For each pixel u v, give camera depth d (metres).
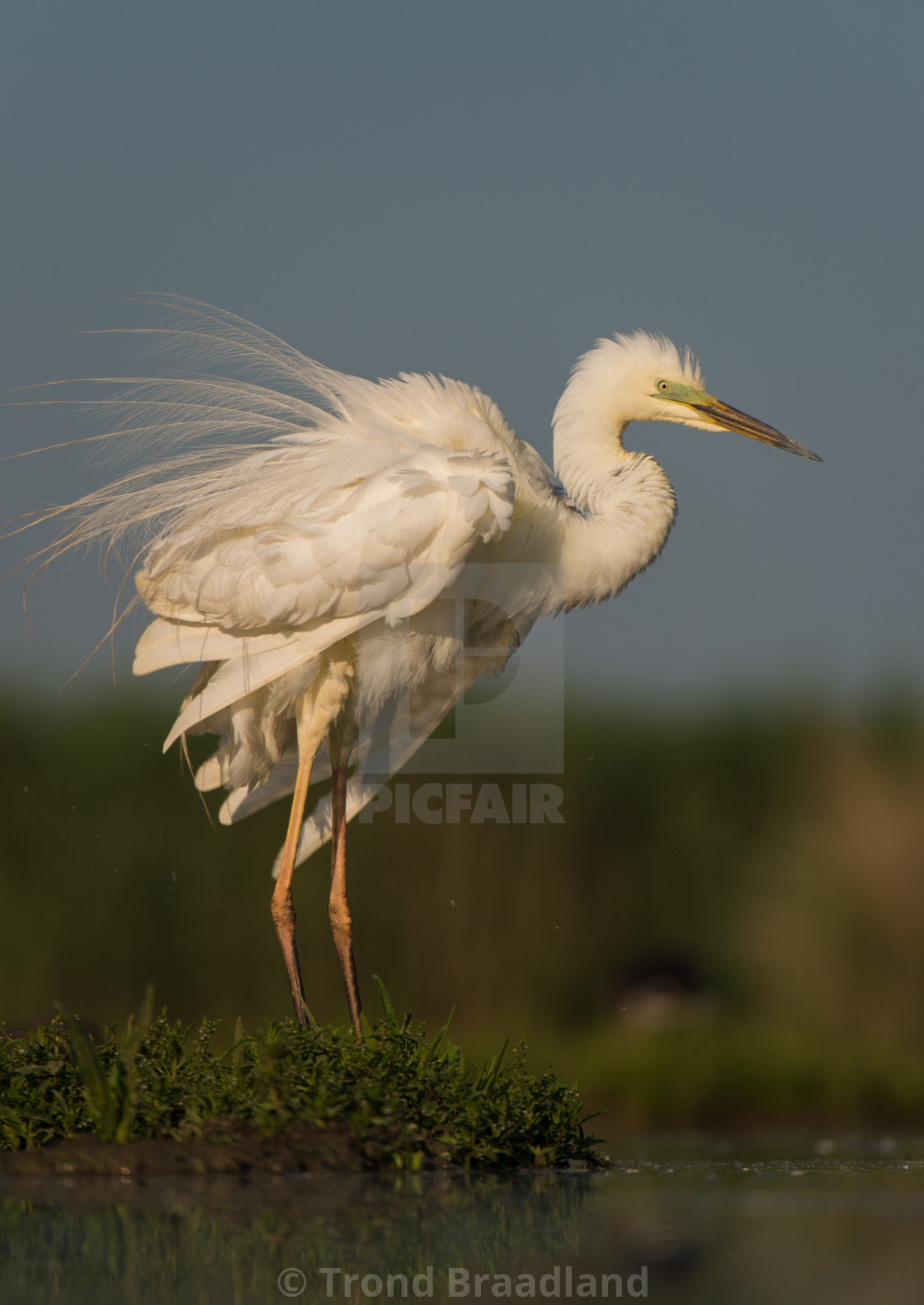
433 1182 6.91
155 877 17.30
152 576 9.96
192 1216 6.11
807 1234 6.13
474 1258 5.65
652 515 11.02
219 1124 7.17
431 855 17.45
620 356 11.73
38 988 16.56
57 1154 6.89
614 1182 7.45
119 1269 5.36
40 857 17.34
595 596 11.14
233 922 17.11
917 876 17.16
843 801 18.38
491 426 10.66
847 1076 13.84
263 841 17.61
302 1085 7.38
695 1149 10.09
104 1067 7.67
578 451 11.57
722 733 19.70
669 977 17.09
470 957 17.16
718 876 18.08
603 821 18.47
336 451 9.89
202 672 10.33
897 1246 5.92
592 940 17.47
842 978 16.78
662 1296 5.05
